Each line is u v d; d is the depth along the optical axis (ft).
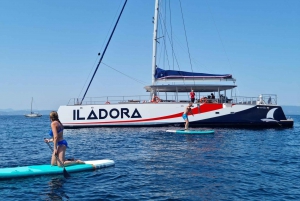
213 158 43.04
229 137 68.95
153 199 25.38
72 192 27.20
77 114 91.04
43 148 57.16
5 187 28.60
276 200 25.40
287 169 36.91
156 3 96.94
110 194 26.63
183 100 94.02
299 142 63.93
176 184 29.55
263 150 51.93
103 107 90.99
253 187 28.86
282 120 93.25
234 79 92.32
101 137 70.33
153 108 90.63
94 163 36.60
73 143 60.95
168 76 92.58
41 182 30.12
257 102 94.38
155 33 96.58
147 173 33.86
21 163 41.09
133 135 72.74
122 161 40.93
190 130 79.20
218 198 25.71
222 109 90.99
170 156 44.55
